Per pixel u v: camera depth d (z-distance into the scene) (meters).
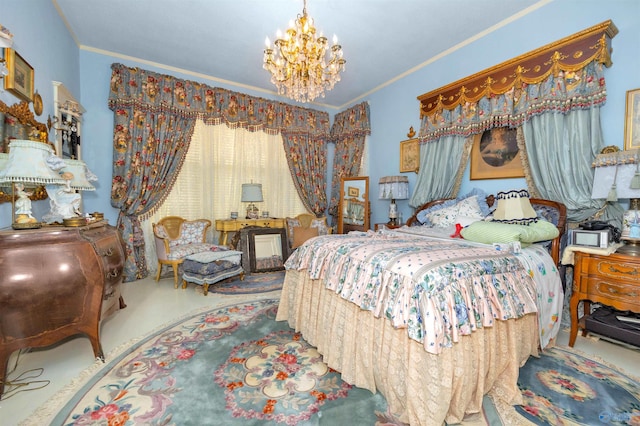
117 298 2.39
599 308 2.26
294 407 1.50
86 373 1.79
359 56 3.74
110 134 3.81
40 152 1.76
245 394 1.60
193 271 3.39
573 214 2.50
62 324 1.77
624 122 2.29
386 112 4.54
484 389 1.53
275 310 2.87
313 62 2.49
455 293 1.41
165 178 4.06
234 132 4.64
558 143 2.54
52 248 1.73
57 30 2.86
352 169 5.05
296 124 5.14
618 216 2.29
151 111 3.90
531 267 1.91
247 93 4.79
